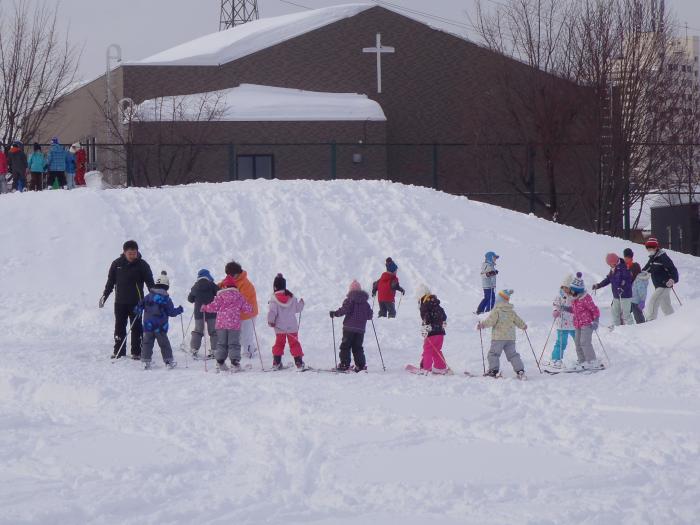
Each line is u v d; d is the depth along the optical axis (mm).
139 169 76625
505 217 59281
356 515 13578
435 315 26172
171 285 47156
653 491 14445
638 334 30297
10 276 46969
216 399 22281
